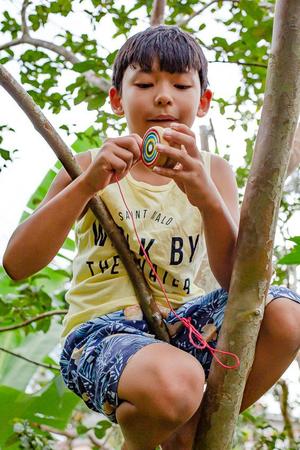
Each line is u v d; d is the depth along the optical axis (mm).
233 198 2711
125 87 2582
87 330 2473
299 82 2270
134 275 2496
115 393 2148
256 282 2232
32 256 2369
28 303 4699
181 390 2072
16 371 5555
